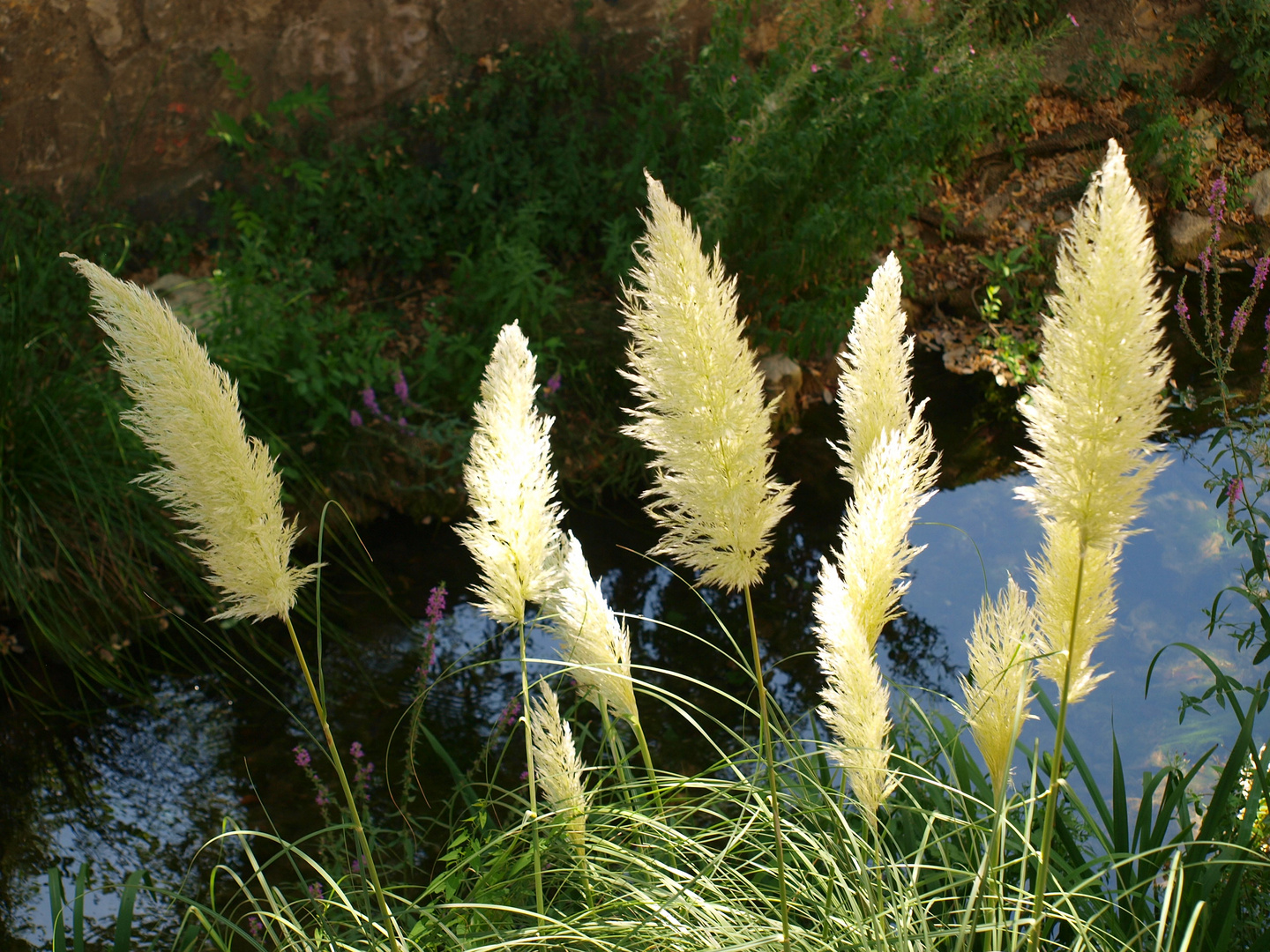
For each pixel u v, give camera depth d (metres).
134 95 7.81
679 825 2.79
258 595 2.00
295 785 4.82
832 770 3.37
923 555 6.32
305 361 6.61
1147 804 2.96
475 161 8.35
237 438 1.91
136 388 1.84
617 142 8.69
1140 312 1.65
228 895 4.25
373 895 3.31
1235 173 10.21
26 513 5.56
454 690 5.42
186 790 4.81
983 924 2.37
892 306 2.39
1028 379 8.39
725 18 8.19
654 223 1.78
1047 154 10.41
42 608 5.41
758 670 2.03
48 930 4.16
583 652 2.60
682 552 1.97
